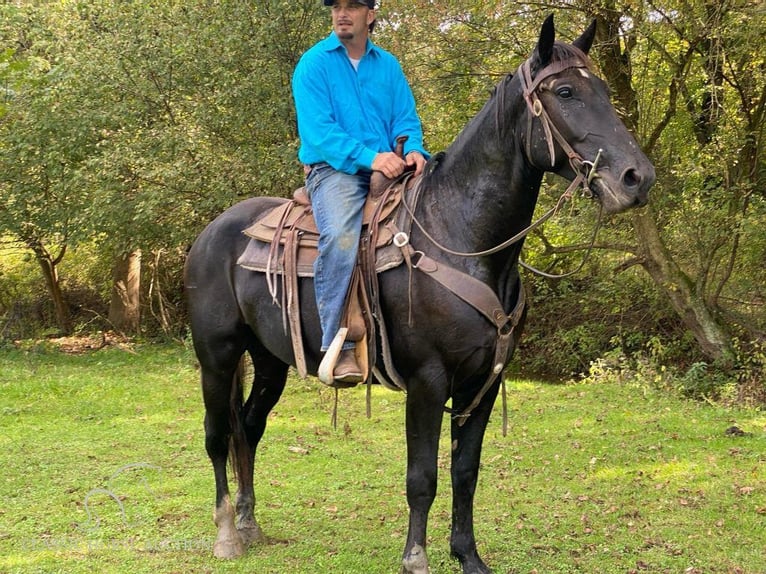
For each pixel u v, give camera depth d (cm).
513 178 300
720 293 980
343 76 339
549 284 1156
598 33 874
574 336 1124
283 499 483
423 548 317
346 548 397
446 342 305
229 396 392
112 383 941
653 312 1082
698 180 921
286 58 1043
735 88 909
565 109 281
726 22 795
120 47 1093
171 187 1075
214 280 385
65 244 1335
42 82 1103
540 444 609
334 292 320
